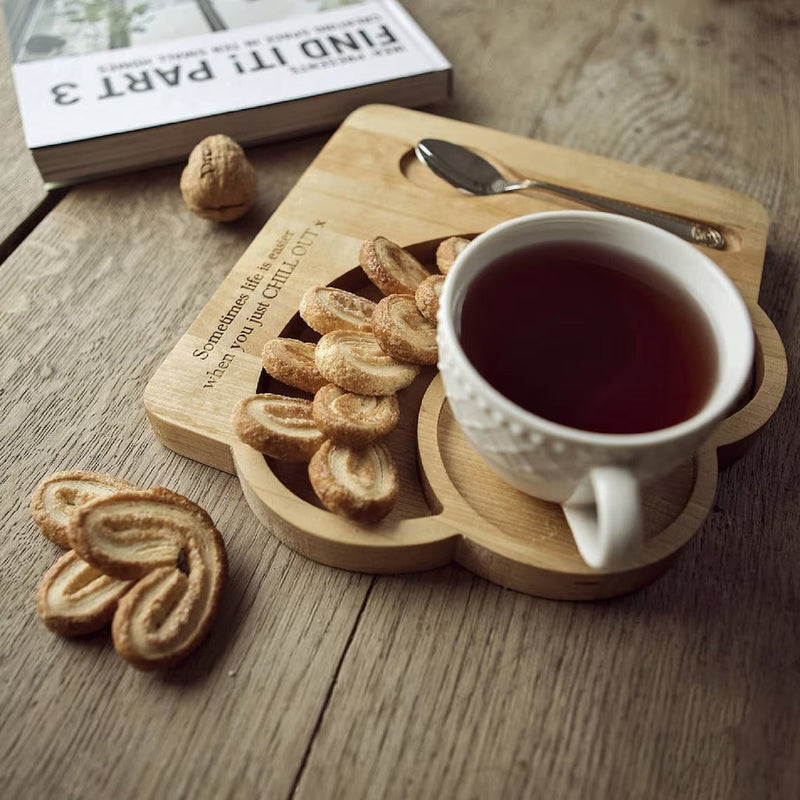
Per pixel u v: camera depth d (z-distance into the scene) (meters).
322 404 0.43
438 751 0.39
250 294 0.48
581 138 0.59
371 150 0.54
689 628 0.42
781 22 0.66
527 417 0.37
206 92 0.57
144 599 0.40
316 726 0.40
